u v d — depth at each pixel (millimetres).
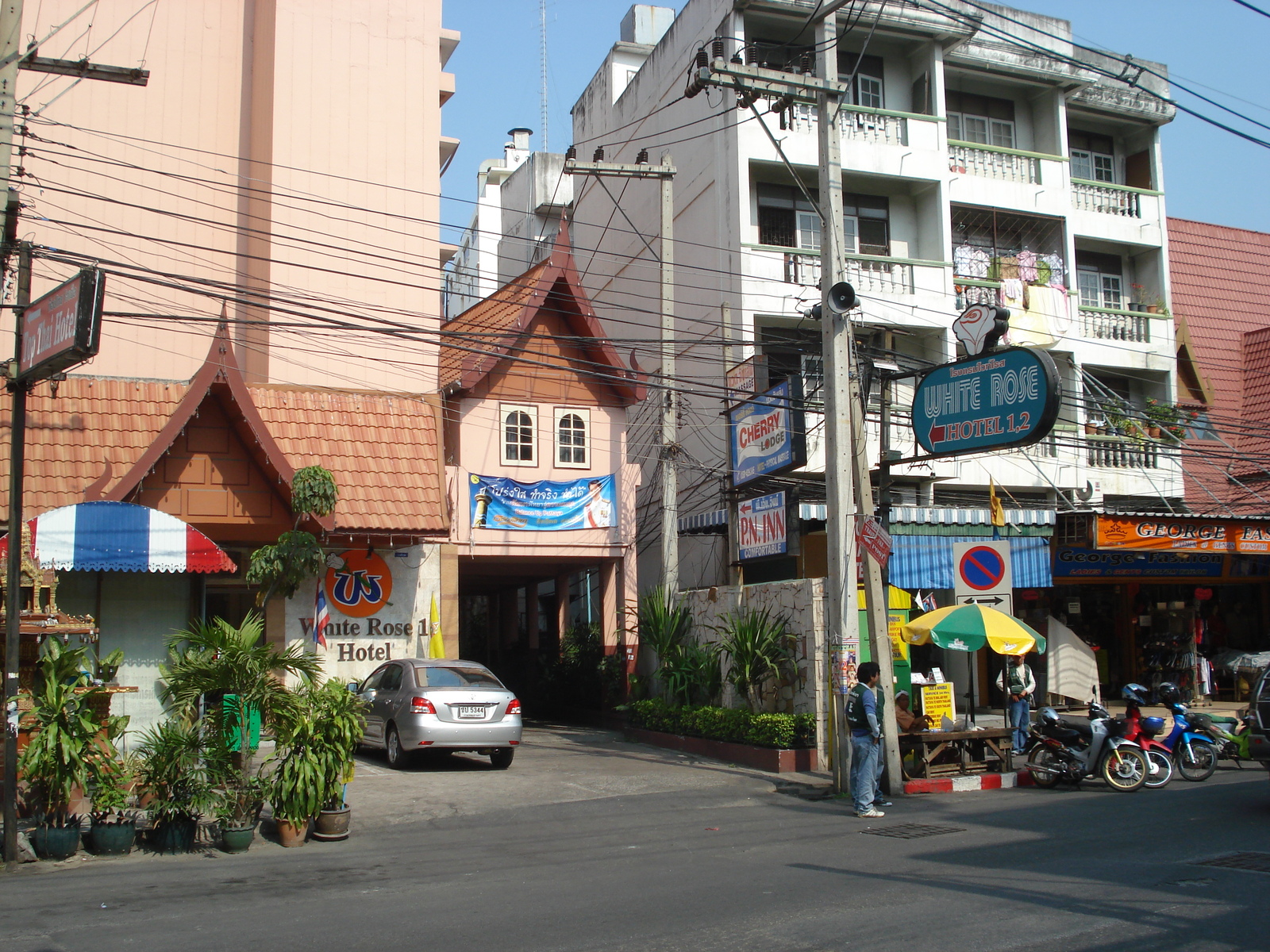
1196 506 27688
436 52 23297
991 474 25500
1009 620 15859
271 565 17234
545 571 25438
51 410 17359
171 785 10719
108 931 7477
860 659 17000
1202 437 28469
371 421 20172
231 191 22422
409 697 16156
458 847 10859
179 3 22484
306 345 21734
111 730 11492
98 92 21594
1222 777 15859
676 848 10656
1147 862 9500
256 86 22734
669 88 28797
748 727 17266
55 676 10883
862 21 25688
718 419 25172
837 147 15086
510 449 22172
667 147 28750
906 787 14852
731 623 18281
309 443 19391
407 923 7617
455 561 20734
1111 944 6852
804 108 25359
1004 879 8828
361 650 19703
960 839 10898
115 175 21562
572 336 22797
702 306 26062
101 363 21172
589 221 34375
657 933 7223
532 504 21875
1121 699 24938
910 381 25578
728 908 7902
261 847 10852
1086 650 22859
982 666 23453
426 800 13719
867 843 10789
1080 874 8977
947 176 26281
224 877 9398
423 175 22812
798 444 17219
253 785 10992
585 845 10914
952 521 21125
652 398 27141
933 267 25672
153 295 21688
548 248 36781
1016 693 18297
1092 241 28500
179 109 22250
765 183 25953
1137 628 25484
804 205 26234
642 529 27375
